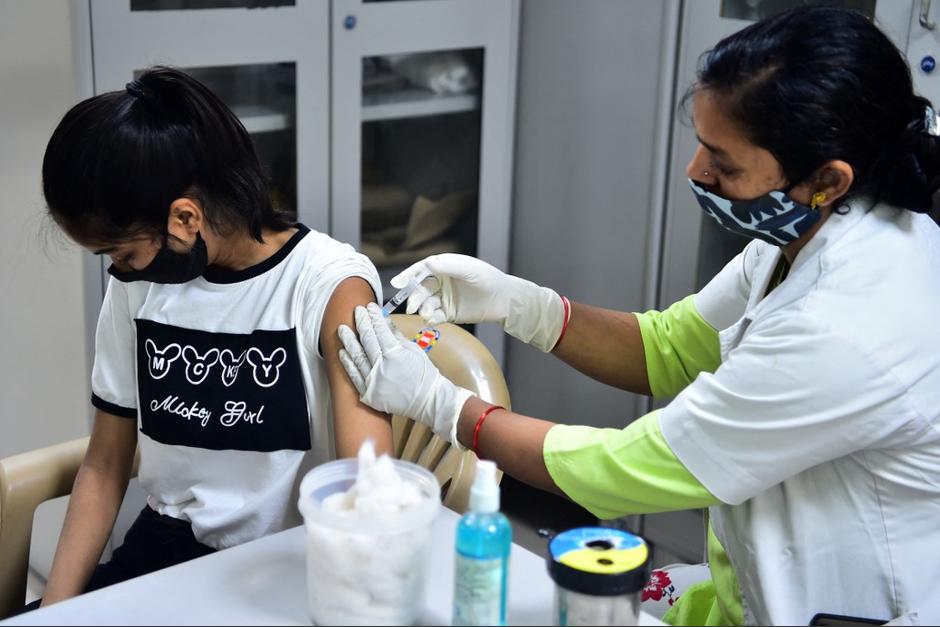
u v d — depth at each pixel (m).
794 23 1.22
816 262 1.29
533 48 2.67
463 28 2.61
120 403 1.57
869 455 1.30
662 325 1.66
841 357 1.22
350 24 2.45
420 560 1.07
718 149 1.26
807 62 1.19
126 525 2.37
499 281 1.62
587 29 2.52
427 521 1.06
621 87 2.46
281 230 1.51
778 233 1.33
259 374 1.45
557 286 2.76
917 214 1.38
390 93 2.59
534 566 1.20
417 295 1.60
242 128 1.43
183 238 1.38
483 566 1.01
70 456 1.64
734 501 1.29
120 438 1.59
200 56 2.29
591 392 2.70
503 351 2.89
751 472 1.27
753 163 1.25
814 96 1.19
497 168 2.77
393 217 2.71
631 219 2.51
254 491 1.48
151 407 1.49
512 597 1.14
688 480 1.29
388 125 2.62
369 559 1.04
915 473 1.30
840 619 1.29
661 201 2.44
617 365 1.68
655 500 1.31
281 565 1.20
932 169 1.30
